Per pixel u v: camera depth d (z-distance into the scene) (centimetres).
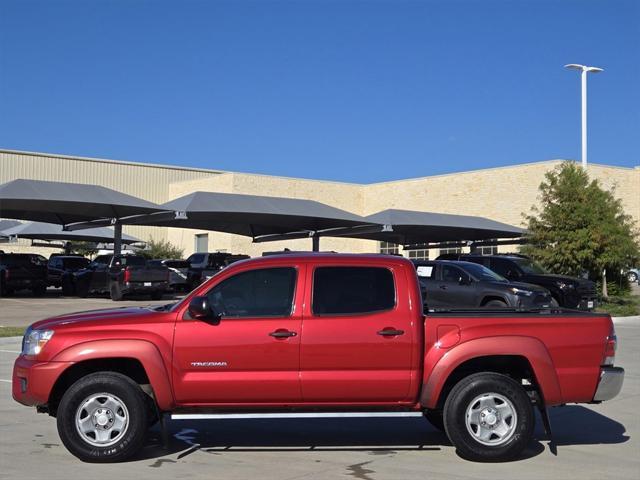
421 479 671
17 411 976
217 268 3491
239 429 875
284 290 734
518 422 726
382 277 737
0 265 3203
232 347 711
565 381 732
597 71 3188
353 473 689
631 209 4309
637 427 903
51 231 4431
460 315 740
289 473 689
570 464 727
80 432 715
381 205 5125
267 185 4828
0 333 1794
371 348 718
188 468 704
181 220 3444
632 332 2125
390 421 923
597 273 2884
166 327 716
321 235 3903
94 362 739
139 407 719
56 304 2817
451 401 729
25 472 688
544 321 736
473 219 3884
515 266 2378
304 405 722
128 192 5519
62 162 5250
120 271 2992
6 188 2944
